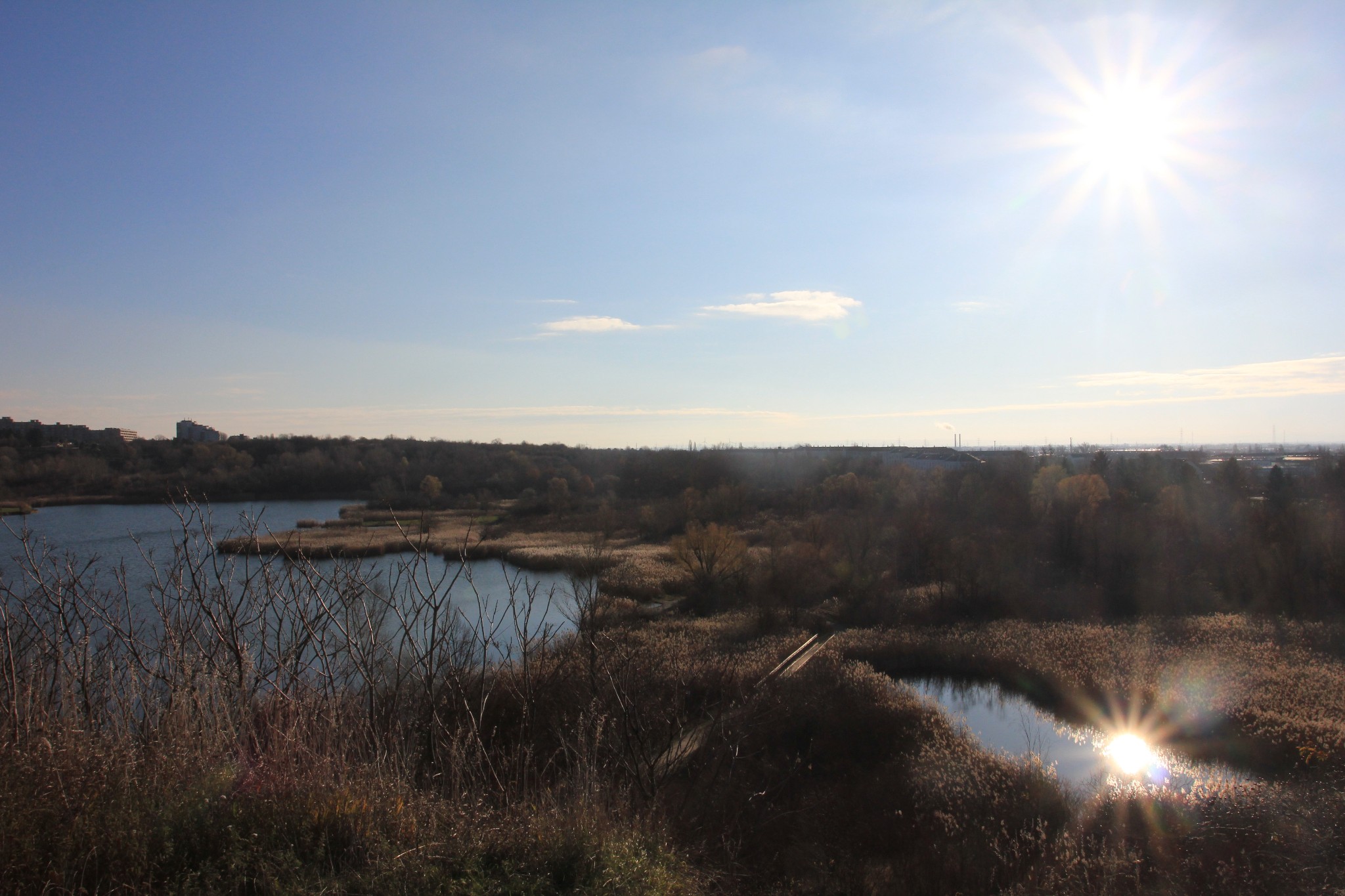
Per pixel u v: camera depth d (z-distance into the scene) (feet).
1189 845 34.73
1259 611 113.91
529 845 15.28
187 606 19.81
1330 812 32.58
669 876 16.02
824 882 33.04
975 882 35.70
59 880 11.55
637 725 25.63
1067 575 137.28
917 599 120.57
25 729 14.97
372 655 21.34
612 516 169.17
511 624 46.60
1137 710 70.49
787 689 60.18
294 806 14.65
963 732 61.26
